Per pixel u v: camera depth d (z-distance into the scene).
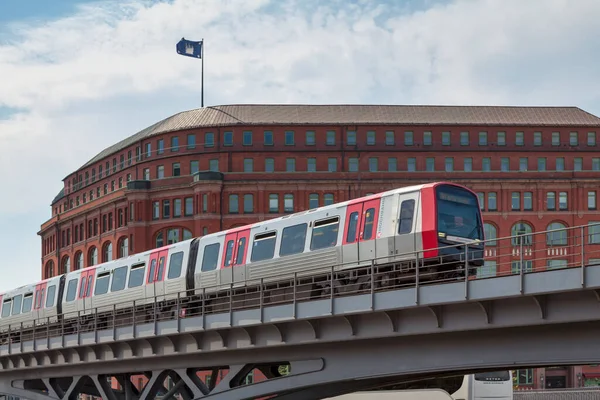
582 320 23.86
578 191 98.81
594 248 97.69
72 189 129.25
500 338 26.45
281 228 39.62
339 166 101.12
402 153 101.31
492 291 25.38
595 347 24.20
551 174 99.56
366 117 103.69
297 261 38.31
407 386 49.91
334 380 31.62
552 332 25.16
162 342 39.66
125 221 104.38
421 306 27.50
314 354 32.53
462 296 26.20
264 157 100.88
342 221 36.72
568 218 98.56
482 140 102.50
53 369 48.97
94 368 45.31
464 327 26.72
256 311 33.75
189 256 45.41
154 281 47.78
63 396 47.97
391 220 34.81
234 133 101.56
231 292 35.31
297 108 106.06
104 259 109.69
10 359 51.78
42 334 59.50
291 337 32.91
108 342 41.88
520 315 25.31
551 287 23.95
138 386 96.06
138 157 109.12
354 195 98.44
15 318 62.81
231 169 100.56
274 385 33.97
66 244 122.19
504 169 101.69
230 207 98.06
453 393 50.03
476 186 99.06
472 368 27.80
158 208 100.94
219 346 36.34
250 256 41.03
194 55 111.31
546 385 98.38
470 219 34.97
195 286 44.66
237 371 36.03
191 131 102.69
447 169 101.31
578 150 101.94
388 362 29.72
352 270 31.09
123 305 50.50
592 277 23.12
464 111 105.69
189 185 98.69
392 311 28.73
